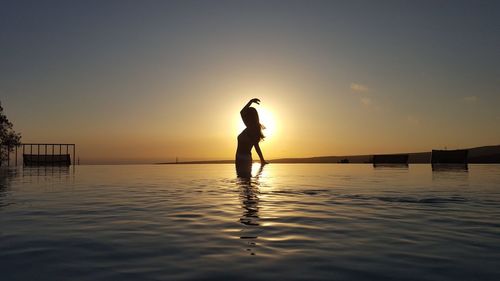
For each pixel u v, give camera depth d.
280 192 5.41
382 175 9.93
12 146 20.12
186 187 6.43
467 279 1.58
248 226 2.85
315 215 3.36
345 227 2.80
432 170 12.69
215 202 4.30
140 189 6.11
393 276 1.63
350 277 1.62
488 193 5.22
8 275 1.66
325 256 1.98
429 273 1.67
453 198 4.64
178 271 1.71
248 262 1.87
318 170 13.27
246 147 10.51
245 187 6.30
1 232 2.63
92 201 4.50
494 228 2.75
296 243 2.29
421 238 2.43
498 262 1.84
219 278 1.61
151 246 2.21
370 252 2.07
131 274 1.67
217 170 14.51
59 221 3.09
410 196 4.88
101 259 1.93
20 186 6.74
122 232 2.64
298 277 1.62
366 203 4.20
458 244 2.25
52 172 12.98
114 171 14.05
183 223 2.99
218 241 2.34
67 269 1.75
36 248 2.17
